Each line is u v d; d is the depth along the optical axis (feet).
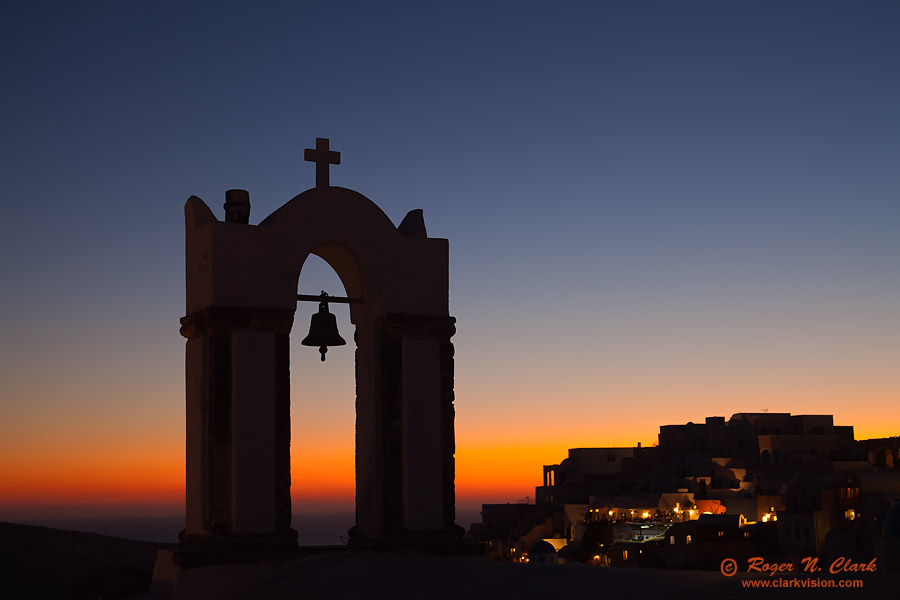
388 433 52.95
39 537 237.25
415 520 52.70
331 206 53.42
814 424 401.70
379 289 53.83
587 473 424.46
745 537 261.24
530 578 38.93
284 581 47.26
